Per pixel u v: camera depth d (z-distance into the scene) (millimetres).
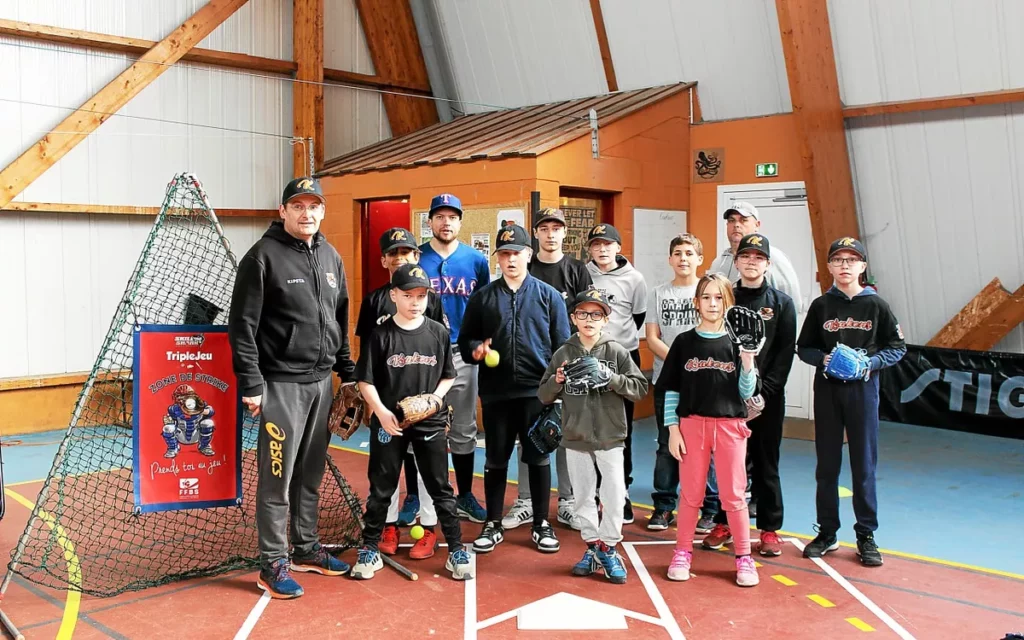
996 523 5434
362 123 11008
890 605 4062
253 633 3770
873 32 7816
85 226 8766
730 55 8742
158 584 4395
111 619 3945
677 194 9250
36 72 8383
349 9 10891
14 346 8391
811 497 6082
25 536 4328
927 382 8391
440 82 11398
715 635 3719
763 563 4676
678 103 9172
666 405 4484
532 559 4766
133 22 8953
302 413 4379
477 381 5355
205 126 9516
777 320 4680
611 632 3754
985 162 7746
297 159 10148
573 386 4395
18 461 7297
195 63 9406
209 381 4684
